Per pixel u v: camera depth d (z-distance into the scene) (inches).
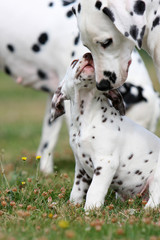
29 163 553.9
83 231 303.4
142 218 329.7
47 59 533.6
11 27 539.2
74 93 355.3
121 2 317.4
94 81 345.7
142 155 371.6
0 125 1034.1
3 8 544.4
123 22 315.3
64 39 512.4
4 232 309.6
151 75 1357.0
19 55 547.2
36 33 528.4
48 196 394.6
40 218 338.0
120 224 319.3
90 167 364.8
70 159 644.7
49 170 570.3
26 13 535.8
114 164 355.3
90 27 323.3
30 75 556.4
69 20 514.9
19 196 389.4
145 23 323.3
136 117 478.9
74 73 348.8
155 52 350.0
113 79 335.3
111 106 362.6
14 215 350.9
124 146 364.8
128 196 387.2
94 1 318.7
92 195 350.9
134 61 497.7
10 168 546.9
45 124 592.7
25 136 890.7
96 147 353.4
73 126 366.9
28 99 1427.2
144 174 375.9
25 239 292.4
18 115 1176.2
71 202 371.6
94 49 331.6
